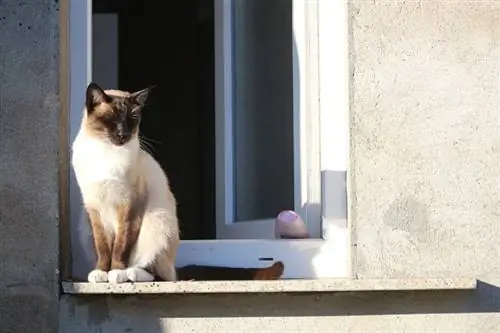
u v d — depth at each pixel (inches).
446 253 178.4
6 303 168.7
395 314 175.2
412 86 179.6
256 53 214.7
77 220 181.6
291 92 196.1
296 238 187.3
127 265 174.1
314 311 173.8
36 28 171.3
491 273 178.7
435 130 179.5
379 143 178.5
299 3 193.9
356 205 177.8
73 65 186.1
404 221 178.1
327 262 184.7
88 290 165.9
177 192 315.6
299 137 192.2
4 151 170.1
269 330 172.7
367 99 178.7
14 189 169.8
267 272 179.2
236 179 219.5
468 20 180.9
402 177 178.5
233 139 220.2
